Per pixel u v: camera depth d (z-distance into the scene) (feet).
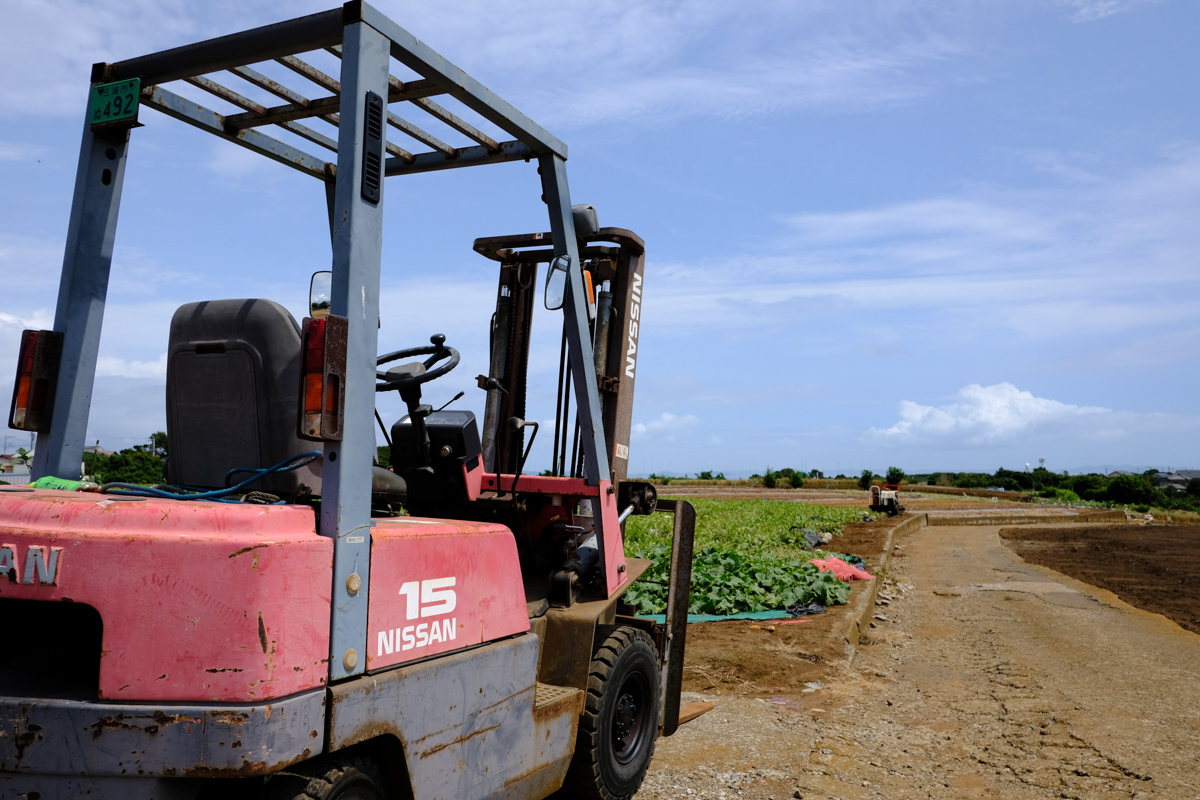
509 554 11.89
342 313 9.05
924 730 22.03
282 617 8.21
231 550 8.11
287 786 8.72
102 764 7.84
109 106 11.22
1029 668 29.86
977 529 113.80
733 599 37.78
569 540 15.71
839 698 24.85
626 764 15.07
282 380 10.46
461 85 11.18
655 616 34.32
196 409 10.87
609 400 17.35
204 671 7.94
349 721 8.78
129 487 10.01
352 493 9.01
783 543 68.80
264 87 11.85
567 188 13.87
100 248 11.47
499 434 17.71
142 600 8.03
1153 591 51.29
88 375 11.33
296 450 10.50
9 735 7.96
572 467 17.08
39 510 8.62
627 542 49.67
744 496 174.91
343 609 8.84
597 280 17.56
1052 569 63.98
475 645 10.97
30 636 10.11
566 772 13.64
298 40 9.87
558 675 13.58
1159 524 139.85
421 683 9.80
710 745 19.27
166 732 7.83
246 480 10.09
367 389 9.26
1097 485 218.59
